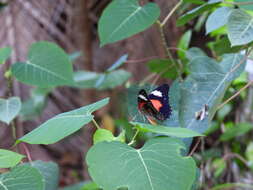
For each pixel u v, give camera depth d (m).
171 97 0.86
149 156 0.68
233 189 1.17
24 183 0.68
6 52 0.99
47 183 0.85
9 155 0.70
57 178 0.86
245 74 1.04
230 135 1.13
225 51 0.92
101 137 0.73
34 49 0.98
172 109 0.86
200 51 1.00
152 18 0.85
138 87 0.90
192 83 0.86
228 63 0.87
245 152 1.19
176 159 0.67
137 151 0.69
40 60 0.97
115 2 0.86
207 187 1.13
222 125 1.18
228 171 1.19
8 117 0.91
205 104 0.82
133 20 0.85
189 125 0.83
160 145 0.69
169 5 1.12
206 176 1.14
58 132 0.71
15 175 0.69
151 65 1.03
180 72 1.02
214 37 1.16
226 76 0.85
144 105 0.80
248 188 1.15
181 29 1.15
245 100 1.19
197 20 1.15
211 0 0.80
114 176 0.66
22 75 0.96
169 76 1.04
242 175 1.19
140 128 0.71
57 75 0.97
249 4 0.79
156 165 0.67
